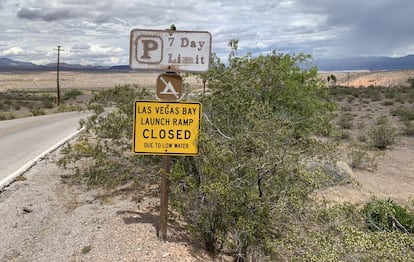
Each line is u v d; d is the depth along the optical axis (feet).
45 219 20.10
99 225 18.79
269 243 14.73
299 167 16.07
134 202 22.21
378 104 114.52
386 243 11.48
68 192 24.40
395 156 47.75
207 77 22.03
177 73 16.48
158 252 16.01
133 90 25.96
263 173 15.47
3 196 23.56
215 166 15.85
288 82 28.99
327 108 35.76
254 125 17.54
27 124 68.85
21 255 16.34
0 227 18.81
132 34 16.19
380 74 400.88
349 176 31.07
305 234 14.76
